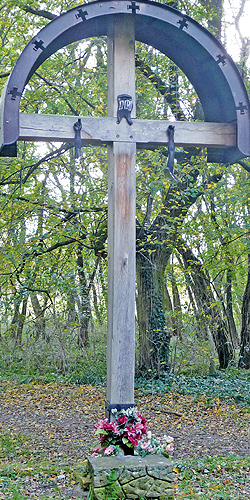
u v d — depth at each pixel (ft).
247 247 42.45
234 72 17.60
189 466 22.09
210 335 47.60
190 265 45.24
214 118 19.58
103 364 51.55
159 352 45.78
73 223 42.32
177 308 46.50
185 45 17.79
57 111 43.91
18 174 44.57
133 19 17.37
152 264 43.34
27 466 21.83
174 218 39.91
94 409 36.94
